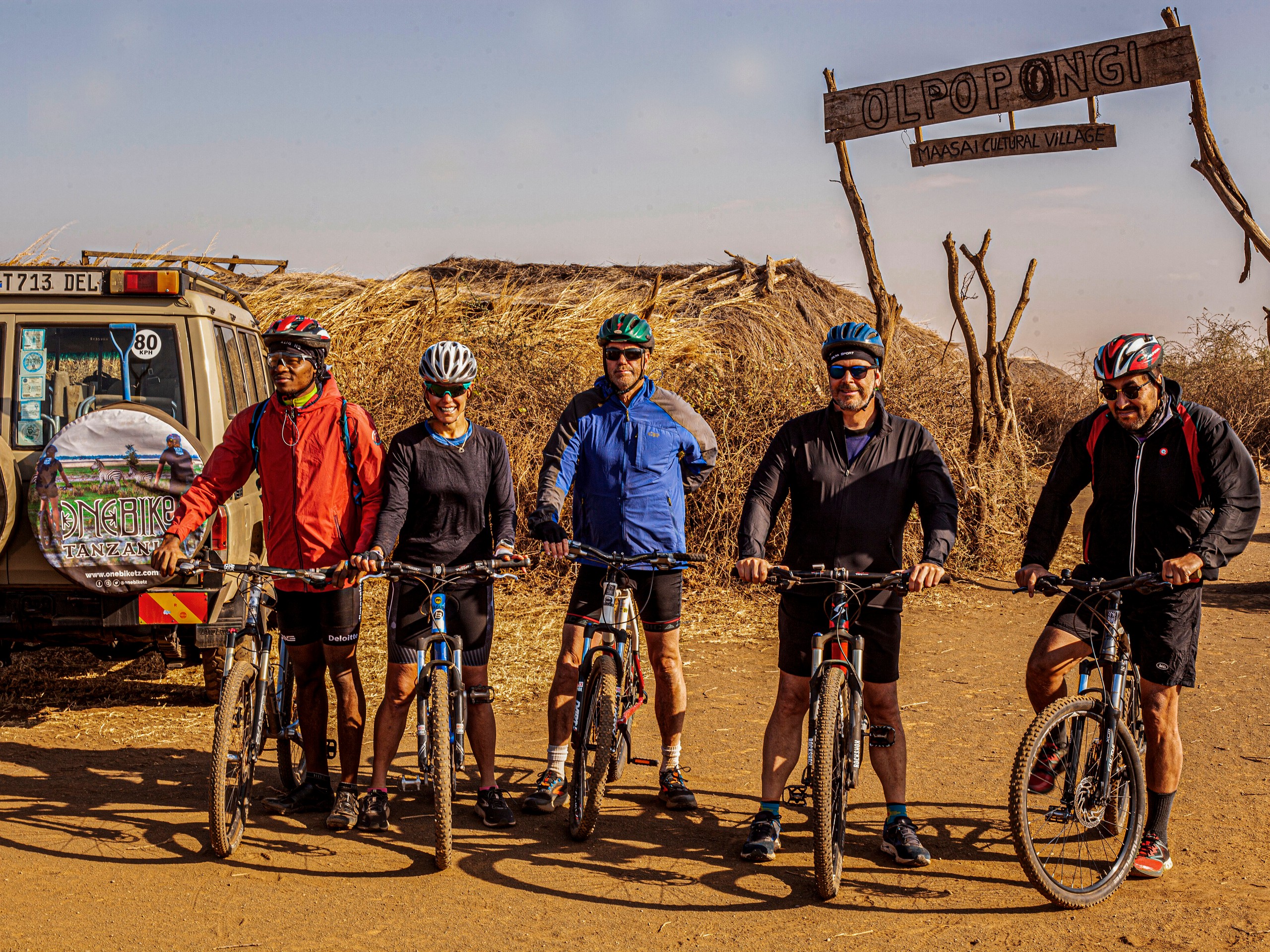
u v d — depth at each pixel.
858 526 4.13
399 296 12.37
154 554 4.21
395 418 10.80
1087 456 4.16
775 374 10.80
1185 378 19.34
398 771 5.26
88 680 6.68
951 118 9.45
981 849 4.28
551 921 3.63
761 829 4.19
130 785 4.90
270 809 4.61
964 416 11.19
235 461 4.47
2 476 5.22
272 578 4.25
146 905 3.70
